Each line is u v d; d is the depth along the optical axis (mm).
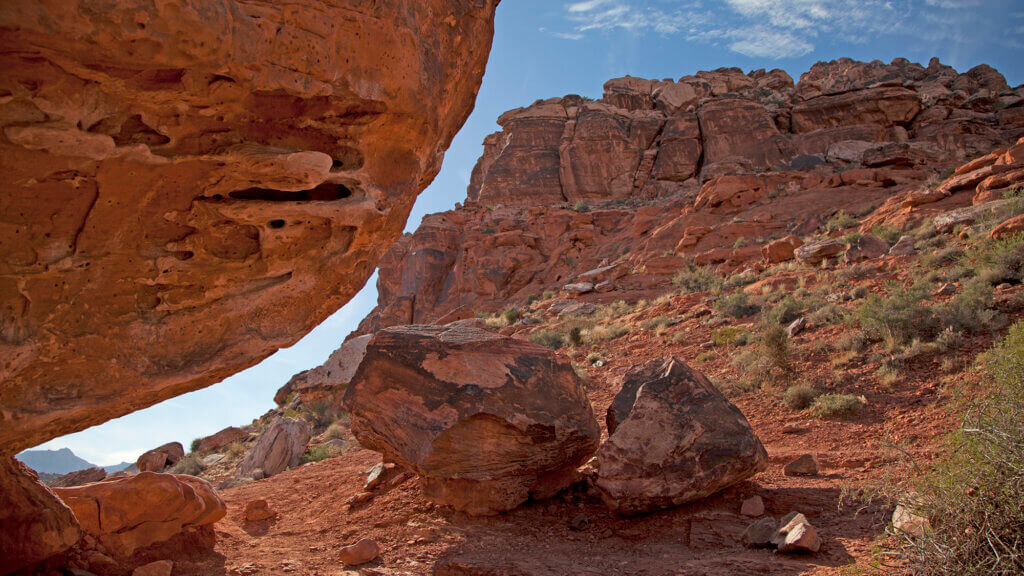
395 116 4660
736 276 22312
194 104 3715
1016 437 4277
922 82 61906
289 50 3781
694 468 6484
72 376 4305
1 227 3648
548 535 6742
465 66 5773
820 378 10719
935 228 17922
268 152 4207
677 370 7277
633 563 5590
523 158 58219
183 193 4250
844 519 5762
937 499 4391
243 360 5199
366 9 4105
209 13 3307
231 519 8766
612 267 32531
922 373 9797
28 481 5422
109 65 3234
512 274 43312
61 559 5578
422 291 48906
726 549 5602
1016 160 20203
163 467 16641
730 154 52812
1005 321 10328
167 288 4648
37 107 3238
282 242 4969
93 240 4070
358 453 12258
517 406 7098
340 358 21219
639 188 54750
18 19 2822
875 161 41469
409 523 7523
